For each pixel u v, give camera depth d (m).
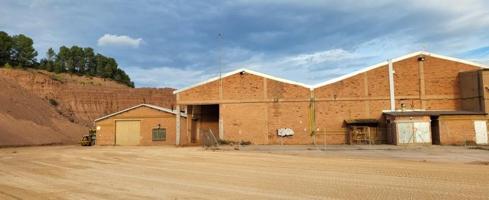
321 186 12.69
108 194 11.68
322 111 41.97
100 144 48.66
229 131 42.81
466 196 10.77
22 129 57.38
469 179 13.88
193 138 49.50
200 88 44.16
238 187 12.68
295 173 16.08
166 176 15.70
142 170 17.95
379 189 12.01
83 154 29.16
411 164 19.14
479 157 23.58
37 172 17.75
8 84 72.56
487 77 38.31
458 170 16.48
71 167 19.69
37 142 55.94
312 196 11.02
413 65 41.69
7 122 56.03
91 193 11.90
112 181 14.42
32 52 118.19
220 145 39.97
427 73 41.50
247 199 10.70
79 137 74.56
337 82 42.16
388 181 13.59
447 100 41.09
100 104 105.06
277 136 42.09
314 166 18.59
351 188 12.24
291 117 42.22
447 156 24.41
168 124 47.25
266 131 42.31
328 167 18.09
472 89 39.41
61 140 64.94
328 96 42.09
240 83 43.28
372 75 41.94
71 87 104.88
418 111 40.00
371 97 41.66
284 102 42.44
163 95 115.94
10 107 62.81
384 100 41.53
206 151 31.08
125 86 143.50
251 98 42.91
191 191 12.03
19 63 113.81
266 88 42.78
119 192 11.99
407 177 14.50
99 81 134.38
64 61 133.75
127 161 22.77
